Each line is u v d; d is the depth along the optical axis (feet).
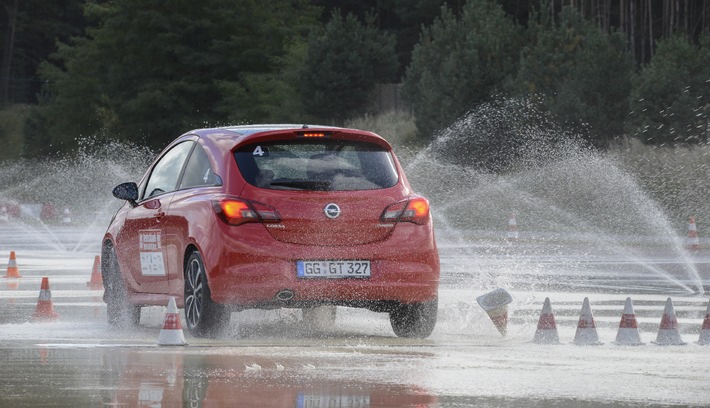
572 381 65.92
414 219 89.56
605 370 70.59
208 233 87.40
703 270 172.35
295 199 87.15
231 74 604.90
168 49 590.55
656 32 583.58
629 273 166.40
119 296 102.42
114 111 610.65
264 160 89.04
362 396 60.18
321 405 57.31
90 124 650.84
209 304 87.35
